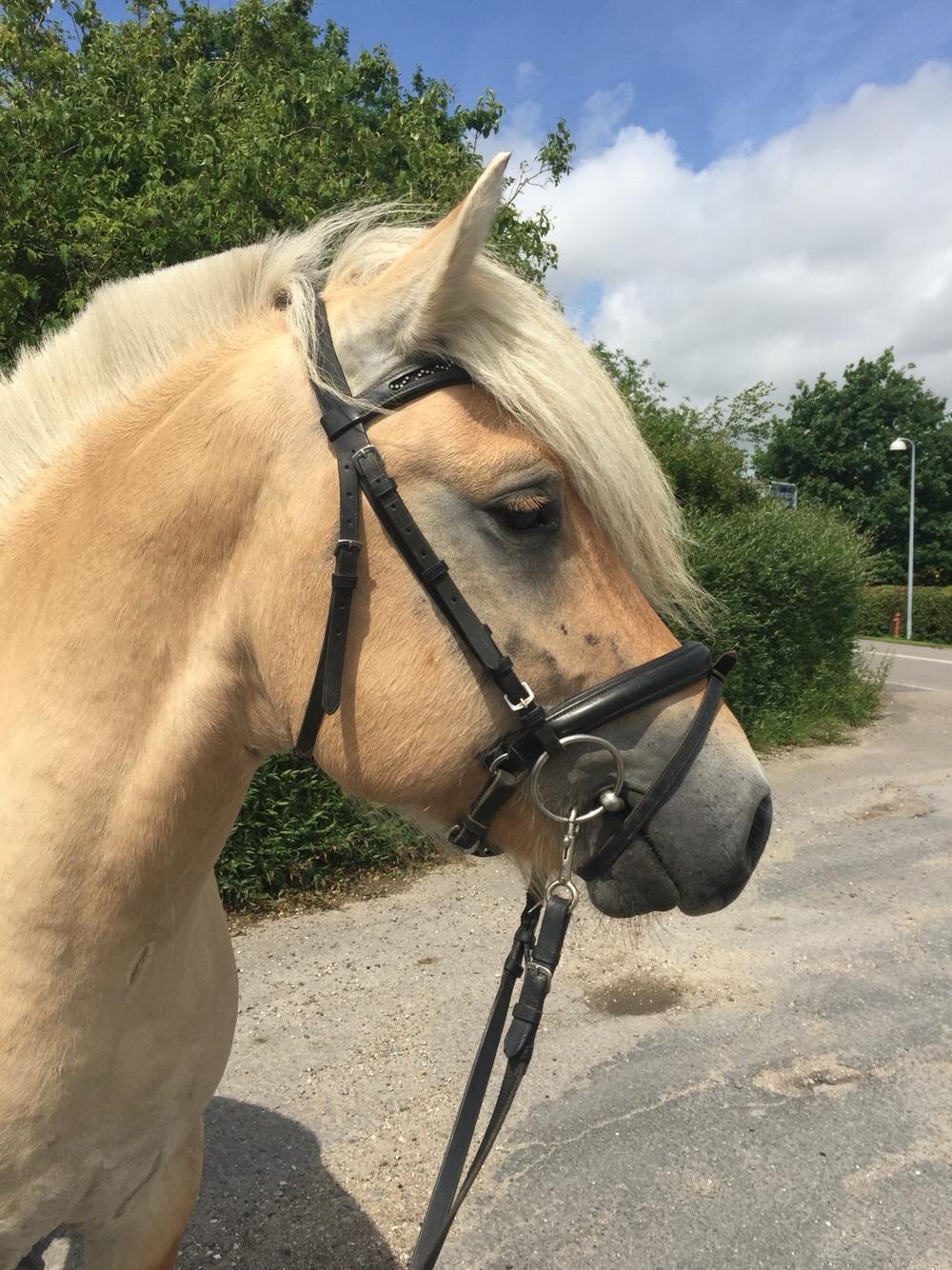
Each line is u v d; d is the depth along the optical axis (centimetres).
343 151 675
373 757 113
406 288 111
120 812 111
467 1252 224
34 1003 108
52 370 132
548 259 769
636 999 353
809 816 607
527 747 111
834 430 3669
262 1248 226
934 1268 219
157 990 122
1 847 109
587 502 114
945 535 3434
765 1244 226
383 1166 257
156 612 114
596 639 113
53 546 120
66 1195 117
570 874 113
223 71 759
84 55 579
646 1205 240
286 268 131
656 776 113
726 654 125
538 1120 277
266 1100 288
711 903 113
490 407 111
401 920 432
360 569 108
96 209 469
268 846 446
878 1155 260
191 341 129
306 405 112
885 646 2153
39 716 113
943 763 766
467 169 705
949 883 481
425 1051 316
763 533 841
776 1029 331
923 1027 333
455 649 109
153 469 115
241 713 120
